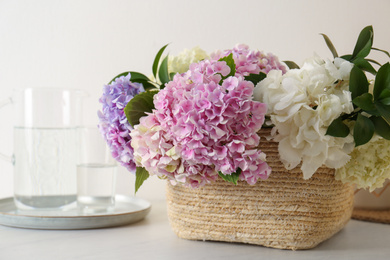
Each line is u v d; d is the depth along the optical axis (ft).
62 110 3.57
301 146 2.41
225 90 2.29
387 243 2.97
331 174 2.68
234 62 2.52
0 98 4.58
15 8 4.55
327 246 2.87
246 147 2.34
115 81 2.85
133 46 4.46
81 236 3.09
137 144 2.46
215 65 2.39
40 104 3.52
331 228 2.78
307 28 4.26
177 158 2.32
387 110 2.42
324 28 4.24
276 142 2.56
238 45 3.17
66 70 4.53
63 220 3.20
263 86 2.43
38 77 4.56
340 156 2.48
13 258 2.59
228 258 2.58
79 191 3.57
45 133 3.53
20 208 3.59
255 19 4.32
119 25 4.46
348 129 2.45
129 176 4.53
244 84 2.29
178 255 2.65
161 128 2.33
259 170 2.36
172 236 3.10
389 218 3.54
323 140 2.40
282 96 2.38
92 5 4.48
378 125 2.48
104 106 2.76
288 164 2.51
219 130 2.22
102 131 2.82
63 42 4.52
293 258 2.58
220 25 4.36
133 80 3.02
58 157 3.57
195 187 2.48
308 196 2.63
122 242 2.94
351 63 2.52
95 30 4.49
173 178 2.44
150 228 3.33
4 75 4.59
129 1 4.44
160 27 4.43
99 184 3.55
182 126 2.27
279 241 2.69
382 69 2.50
